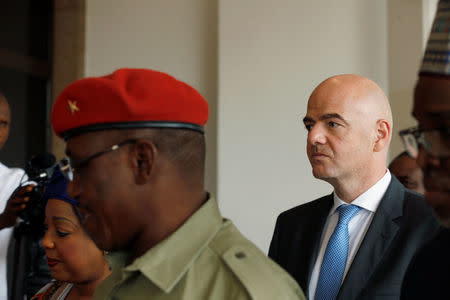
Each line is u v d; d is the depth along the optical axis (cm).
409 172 229
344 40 398
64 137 107
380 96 182
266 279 100
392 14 380
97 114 100
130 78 104
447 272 104
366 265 169
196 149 107
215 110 454
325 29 403
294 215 201
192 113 105
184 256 102
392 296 161
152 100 101
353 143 175
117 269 116
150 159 100
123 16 484
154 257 101
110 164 101
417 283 109
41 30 491
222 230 110
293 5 413
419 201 177
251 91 420
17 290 220
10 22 460
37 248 222
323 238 188
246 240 110
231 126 423
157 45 475
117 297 108
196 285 101
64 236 160
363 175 179
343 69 398
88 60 490
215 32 460
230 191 421
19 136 468
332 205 193
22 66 469
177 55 469
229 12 428
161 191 102
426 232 168
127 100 99
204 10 464
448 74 86
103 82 101
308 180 405
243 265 101
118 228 103
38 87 488
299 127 408
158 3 476
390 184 182
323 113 178
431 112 88
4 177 271
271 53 417
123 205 102
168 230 104
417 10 367
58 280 171
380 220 174
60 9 494
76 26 491
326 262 178
